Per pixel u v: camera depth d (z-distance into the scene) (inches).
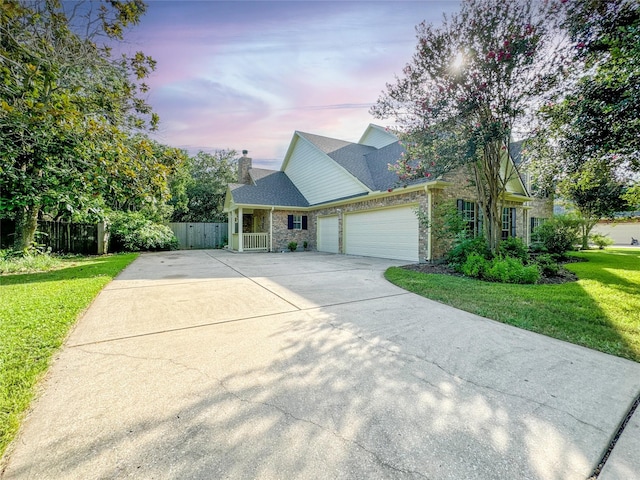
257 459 62.9
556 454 64.7
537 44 227.8
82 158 266.1
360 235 520.7
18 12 232.7
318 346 122.3
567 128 238.4
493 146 293.9
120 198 291.4
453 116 267.3
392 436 70.0
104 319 155.9
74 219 372.2
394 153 549.6
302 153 700.0
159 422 74.8
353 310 173.2
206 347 121.3
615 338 129.2
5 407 78.2
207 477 58.3
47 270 315.3
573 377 98.0
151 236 623.8
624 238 1024.9
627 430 72.6
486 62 241.1
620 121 201.0
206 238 783.1
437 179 353.7
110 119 301.4
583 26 200.5
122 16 281.6
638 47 175.0
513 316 158.1
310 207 636.7
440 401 84.3
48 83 251.8
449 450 65.7
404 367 104.4
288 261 429.7
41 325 135.5
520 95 246.8
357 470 60.2
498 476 59.0
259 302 191.6
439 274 293.3
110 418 76.2
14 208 329.1
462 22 247.8
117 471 59.8
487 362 108.3
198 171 997.2
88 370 101.3
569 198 533.6
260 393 88.1
